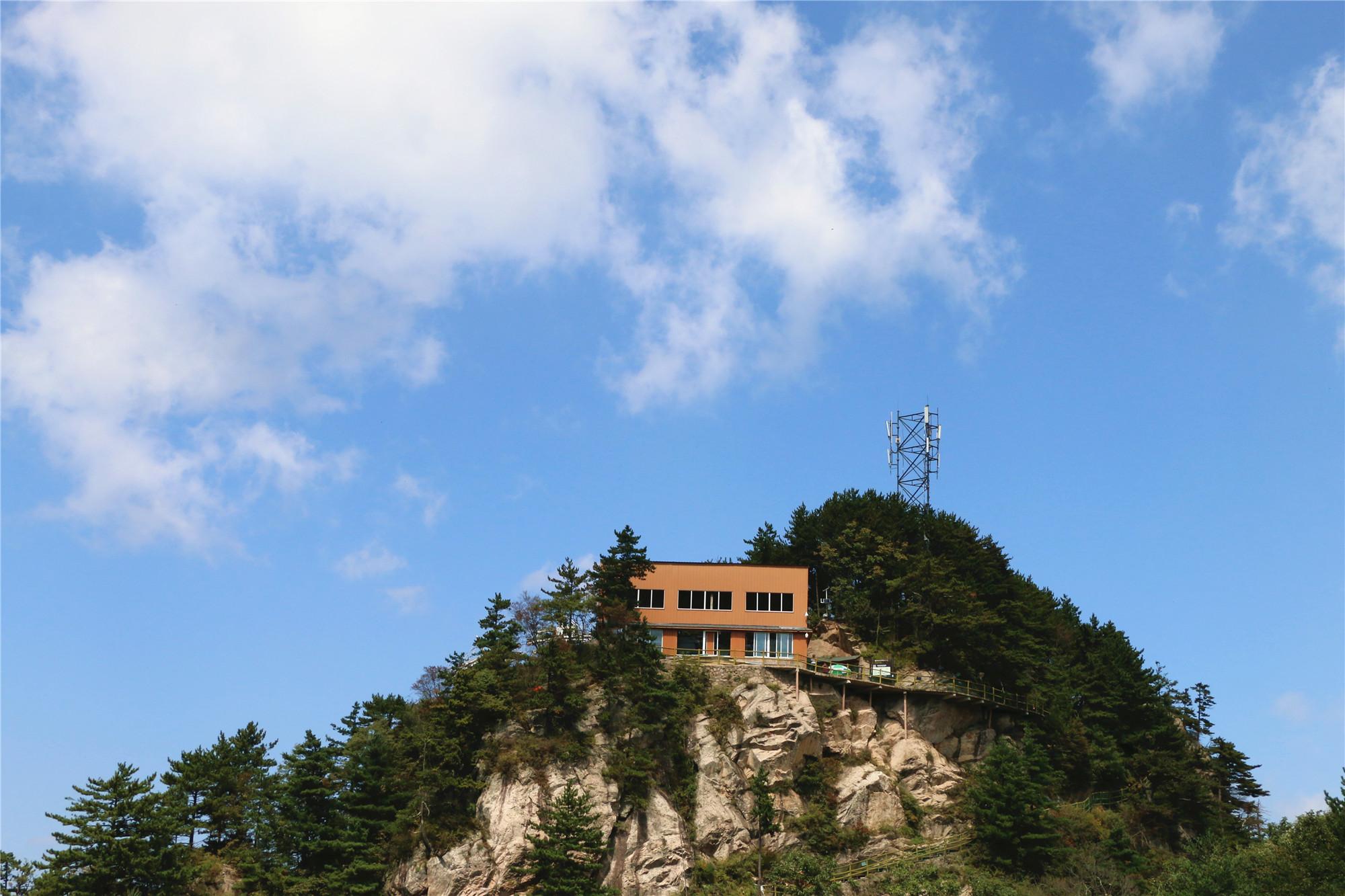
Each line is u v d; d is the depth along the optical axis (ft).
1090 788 355.36
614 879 281.13
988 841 307.17
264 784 302.45
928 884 285.64
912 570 371.76
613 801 290.15
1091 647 402.11
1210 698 400.47
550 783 288.92
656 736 307.17
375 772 292.81
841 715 337.11
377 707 320.70
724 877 287.69
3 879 270.26
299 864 287.07
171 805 279.69
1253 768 376.07
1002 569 407.85
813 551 393.91
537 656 312.09
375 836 290.56
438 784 288.92
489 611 318.45
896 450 431.43
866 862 302.25
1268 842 296.51
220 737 319.68
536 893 264.11
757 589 352.49
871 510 393.70
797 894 281.13
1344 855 252.01
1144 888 301.84
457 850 279.08
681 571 354.13
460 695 299.58
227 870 284.20
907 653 358.64
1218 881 274.98
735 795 304.91
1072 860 304.71
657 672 321.32
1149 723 368.07
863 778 318.24
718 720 316.40
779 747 313.32
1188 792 347.97
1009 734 361.30
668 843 286.87
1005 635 375.04
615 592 331.77
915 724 345.10
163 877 264.52
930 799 325.01
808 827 304.50
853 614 368.27
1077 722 359.46
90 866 258.78
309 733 300.81
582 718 305.94
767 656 345.51
